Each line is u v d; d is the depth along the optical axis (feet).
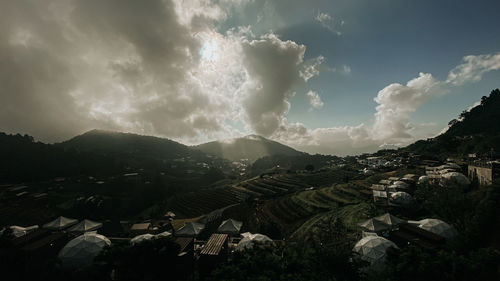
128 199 417.49
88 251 123.95
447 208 146.00
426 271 63.41
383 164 478.59
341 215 203.41
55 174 474.90
